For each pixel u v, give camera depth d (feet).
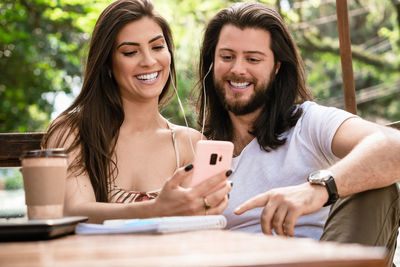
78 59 39.73
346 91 8.97
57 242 4.38
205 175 5.84
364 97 47.73
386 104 47.93
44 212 5.16
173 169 8.83
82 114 8.43
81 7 32.99
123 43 8.34
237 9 8.92
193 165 5.79
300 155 8.11
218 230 5.10
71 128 8.30
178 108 31.89
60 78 44.45
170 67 9.17
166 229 4.77
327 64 46.55
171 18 30.09
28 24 40.06
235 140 9.02
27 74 43.14
